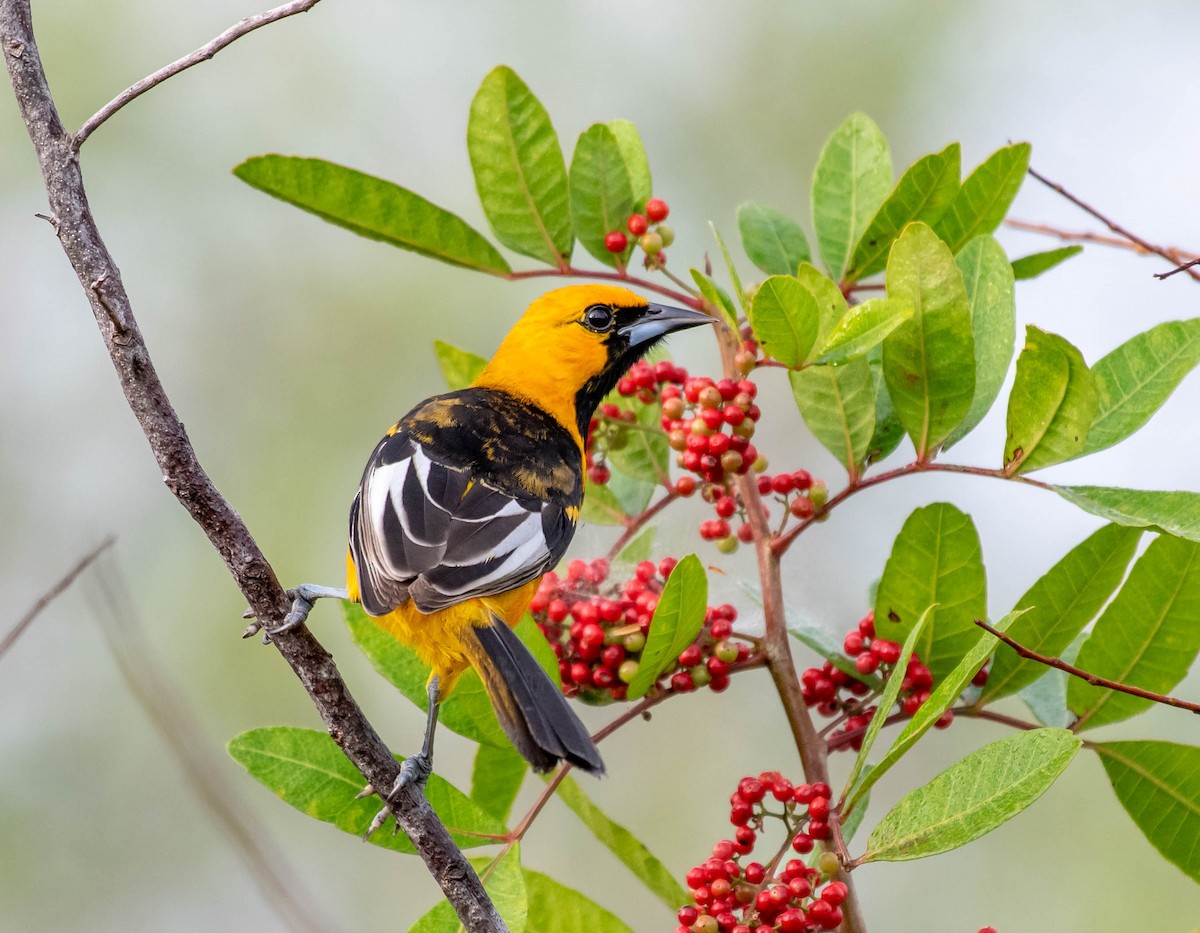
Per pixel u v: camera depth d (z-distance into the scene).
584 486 9.54
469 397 9.78
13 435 15.83
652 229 8.84
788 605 9.14
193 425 15.88
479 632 7.70
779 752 14.21
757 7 17.17
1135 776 7.59
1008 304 7.86
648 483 9.74
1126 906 12.70
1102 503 7.10
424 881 14.15
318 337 16.23
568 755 6.99
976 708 7.71
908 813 6.52
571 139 17.02
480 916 6.89
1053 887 12.95
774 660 7.62
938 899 13.10
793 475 7.86
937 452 7.63
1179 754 7.45
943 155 8.19
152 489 15.79
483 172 8.89
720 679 7.72
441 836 6.97
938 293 7.33
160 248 16.33
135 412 6.80
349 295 16.34
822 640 8.11
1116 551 7.41
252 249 16.47
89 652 14.98
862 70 16.88
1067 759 6.15
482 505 8.52
